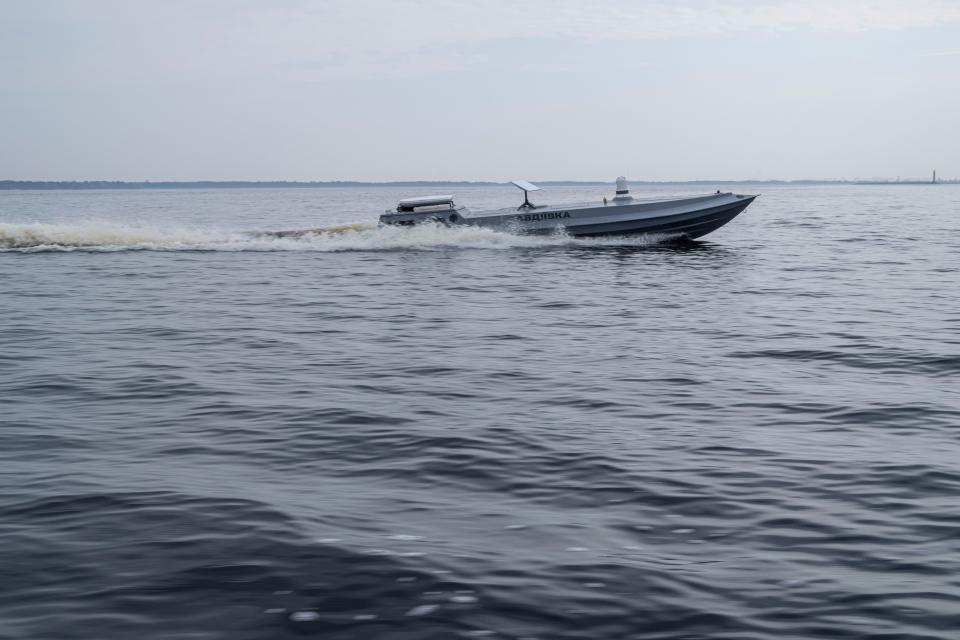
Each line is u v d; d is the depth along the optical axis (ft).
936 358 48.21
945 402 38.01
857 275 94.89
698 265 104.22
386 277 94.48
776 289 82.69
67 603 18.20
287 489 26.16
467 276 94.38
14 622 17.35
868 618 17.83
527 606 18.24
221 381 42.65
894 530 22.91
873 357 48.78
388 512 24.18
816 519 23.76
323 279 92.99
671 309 69.67
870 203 428.56
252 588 18.92
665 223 119.44
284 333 58.49
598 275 94.43
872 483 26.89
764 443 31.60
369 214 301.43
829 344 53.06
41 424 34.19
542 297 77.66
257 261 111.86
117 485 26.17
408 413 36.09
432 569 19.99
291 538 21.74
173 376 43.80
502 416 35.65
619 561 20.71
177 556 20.59
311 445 31.30
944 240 150.30
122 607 18.03
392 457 29.78
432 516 23.89
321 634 16.99
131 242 129.08
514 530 22.84
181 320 64.44
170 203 525.34
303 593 18.70
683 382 42.55
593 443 31.53
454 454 30.07
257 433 32.89
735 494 25.89
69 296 78.54
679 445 31.32
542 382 42.65
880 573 20.12
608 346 53.01
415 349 52.21
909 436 32.58
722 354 50.14
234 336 57.21
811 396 39.40
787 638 16.98
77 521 22.91
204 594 18.63
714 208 118.73
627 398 39.06
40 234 126.72
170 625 17.29
